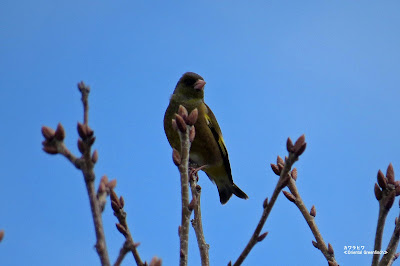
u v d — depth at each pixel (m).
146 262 5.99
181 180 5.74
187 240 5.65
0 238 4.67
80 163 4.83
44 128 4.84
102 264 4.65
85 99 4.87
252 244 5.73
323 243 7.14
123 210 6.22
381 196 5.88
